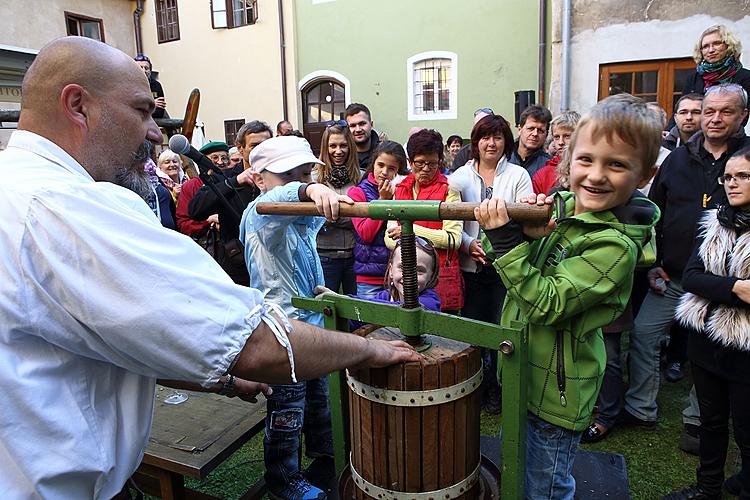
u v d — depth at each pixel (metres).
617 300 1.24
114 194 0.91
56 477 0.88
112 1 10.54
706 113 2.34
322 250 2.98
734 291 1.74
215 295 0.88
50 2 9.48
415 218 1.16
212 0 9.94
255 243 1.82
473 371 1.19
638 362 2.59
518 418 1.15
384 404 1.17
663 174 2.57
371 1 8.70
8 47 5.74
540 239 1.30
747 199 1.74
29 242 0.84
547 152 3.73
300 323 1.00
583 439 2.51
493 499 1.28
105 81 0.96
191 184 3.14
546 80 7.69
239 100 10.21
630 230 1.19
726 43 3.29
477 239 2.63
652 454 2.39
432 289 1.75
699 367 1.89
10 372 0.84
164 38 10.79
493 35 7.96
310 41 9.31
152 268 0.84
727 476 2.26
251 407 1.87
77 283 0.83
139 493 1.75
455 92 8.34
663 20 6.02
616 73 6.39
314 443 2.20
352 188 2.79
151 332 0.83
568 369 1.30
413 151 2.62
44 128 0.95
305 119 9.74
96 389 0.94
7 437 0.84
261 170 1.87
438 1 8.23
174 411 1.84
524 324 1.14
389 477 1.20
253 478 2.37
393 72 8.75
